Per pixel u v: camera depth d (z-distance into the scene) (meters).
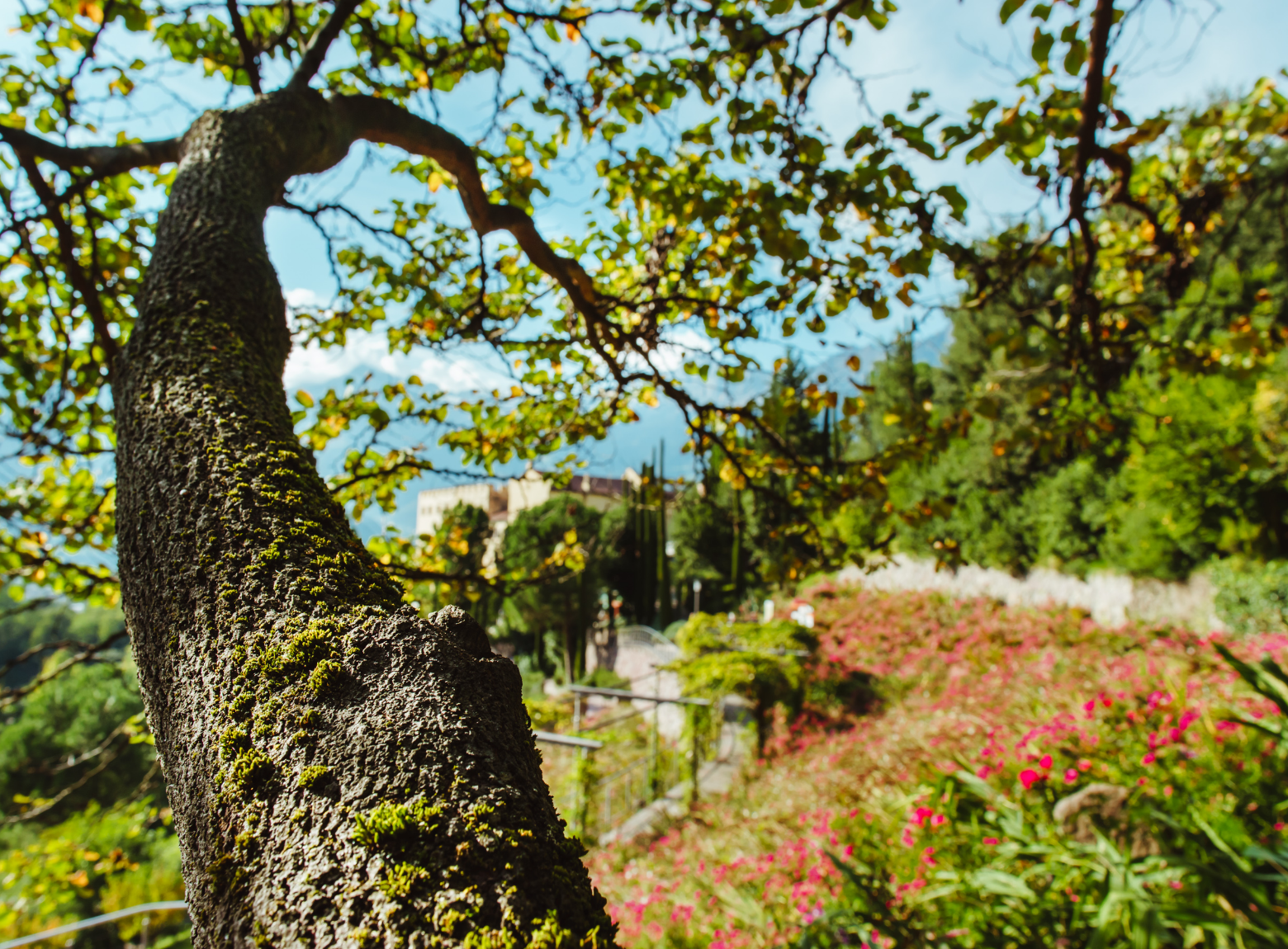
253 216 1.30
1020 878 2.98
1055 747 4.48
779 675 12.86
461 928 0.38
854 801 5.59
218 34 2.37
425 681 0.53
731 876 5.36
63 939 6.93
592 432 3.24
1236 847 2.81
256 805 0.47
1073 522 14.90
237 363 0.95
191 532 0.69
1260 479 8.88
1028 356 3.06
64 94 2.11
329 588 0.63
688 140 2.49
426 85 2.46
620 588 27.42
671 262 3.10
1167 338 3.28
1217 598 10.05
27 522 3.04
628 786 11.61
